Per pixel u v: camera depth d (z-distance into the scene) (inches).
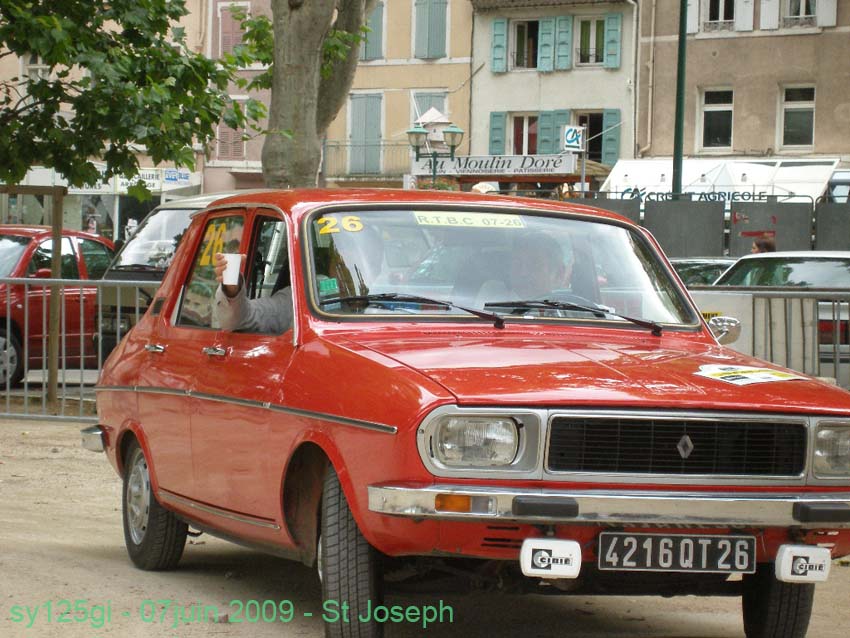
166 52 730.8
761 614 266.5
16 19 680.4
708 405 230.5
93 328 661.9
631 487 227.5
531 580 244.5
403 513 220.1
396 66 2213.3
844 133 1913.1
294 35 741.9
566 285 292.0
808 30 1930.4
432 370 234.7
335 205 289.7
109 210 2087.8
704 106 2009.1
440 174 1995.6
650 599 323.3
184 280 334.0
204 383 295.9
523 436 223.6
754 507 229.6
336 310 270.5
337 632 240.4
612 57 2048.5
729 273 813.9
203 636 266.5
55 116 730.2
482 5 2128.4
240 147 2269.9
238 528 285.9
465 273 284.5
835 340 531.8
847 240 1422.2
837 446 238.2
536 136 2135.8
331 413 240.4
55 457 556.1
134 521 344.5
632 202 1477.6
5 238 822.5
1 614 283.1
